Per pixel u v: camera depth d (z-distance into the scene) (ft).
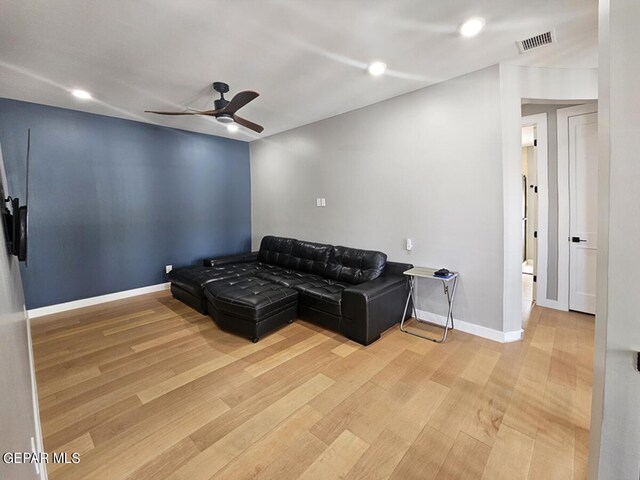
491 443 5.08
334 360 7.79
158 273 14.38
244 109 11.84
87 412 5.88
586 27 6.55
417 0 5.62
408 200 10.52
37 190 11.00
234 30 6.49
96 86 9.37
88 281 12.28
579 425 5.45
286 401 6.19
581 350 8.23
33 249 10.98
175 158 14.69
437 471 4.58
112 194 12.78
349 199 12.44
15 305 4.82
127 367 7.50
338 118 12.55
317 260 12.64
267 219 16.87
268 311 9.07
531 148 19.57
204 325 10.11
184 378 7.01
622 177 2.70
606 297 2.83
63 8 5.65
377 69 8.36
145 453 4.92
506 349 8.31
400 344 8.68
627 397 2.80
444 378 6.95
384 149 11.05
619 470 2.89
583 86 8.64
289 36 6.75
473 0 5.64
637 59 2.61
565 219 11.02
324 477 4.49
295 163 14.82
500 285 8.65
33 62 7.77
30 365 6.38
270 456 4.86
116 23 6.16
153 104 11.05
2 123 10.23
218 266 14.01
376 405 6.05
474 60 8.02
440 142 9.55
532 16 6.14
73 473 4.54
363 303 8.50
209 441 5.16
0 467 1.77
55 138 11.30
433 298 10.20
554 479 4.42
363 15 6.04
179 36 6.68
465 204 9.16
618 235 2.74
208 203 16.07
